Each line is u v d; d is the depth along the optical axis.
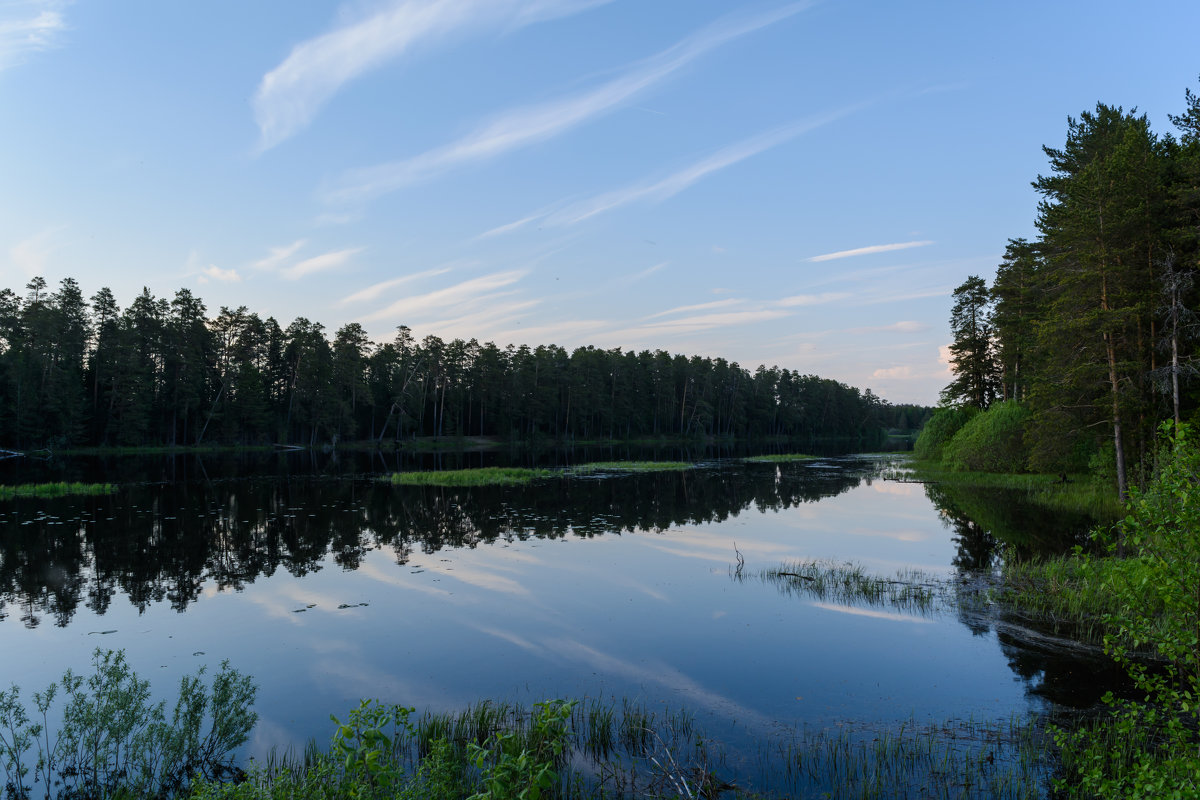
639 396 111.38
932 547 19.75
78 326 67.56
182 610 13.78
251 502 29.75
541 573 16.73
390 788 5.55
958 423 52.16
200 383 71.75
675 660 10.62
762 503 30.53
